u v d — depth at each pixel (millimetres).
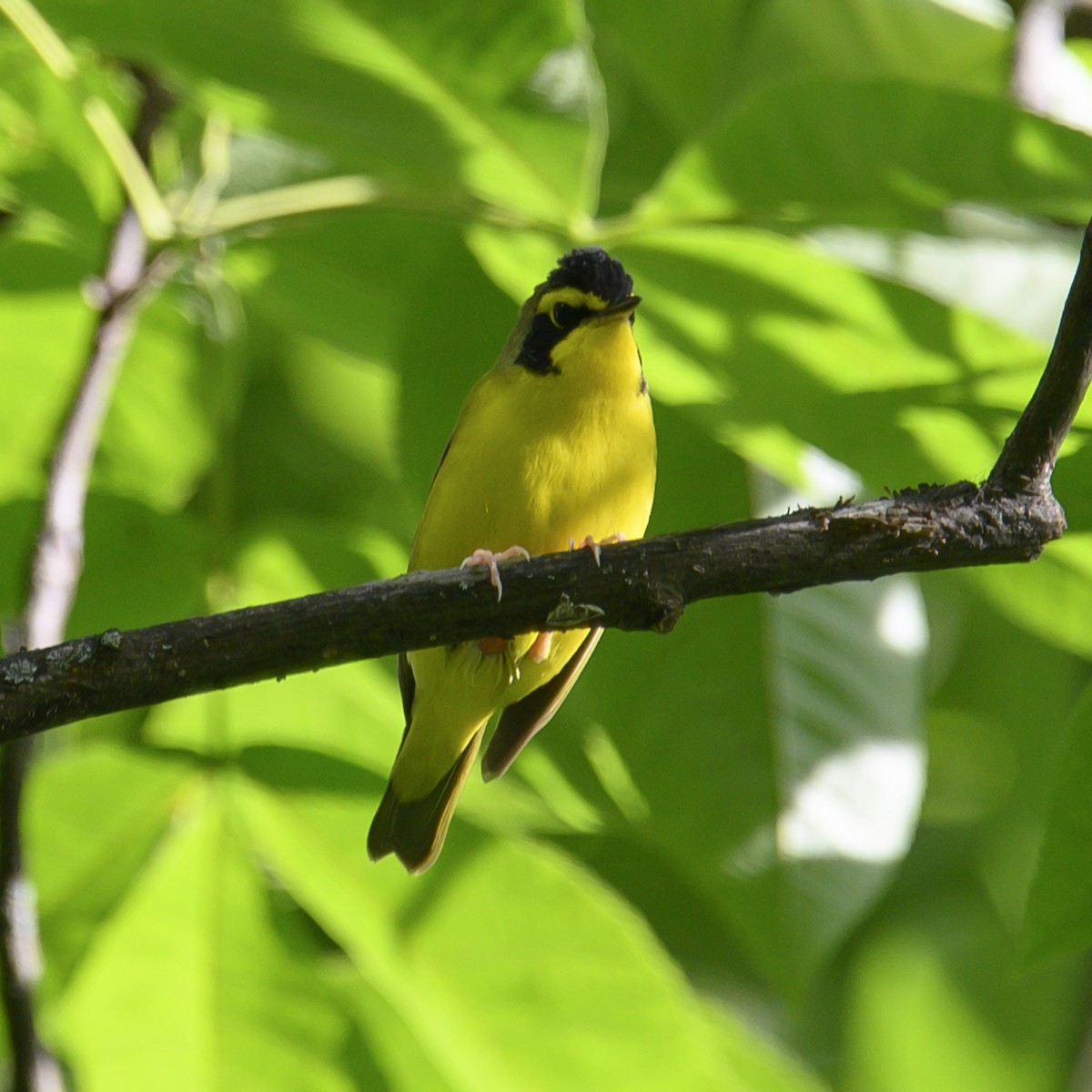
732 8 11594
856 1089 15656
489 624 7164
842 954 16203
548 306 9320
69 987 8578
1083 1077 15344
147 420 11562
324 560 9984
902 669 10070
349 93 7977
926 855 16219
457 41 7719
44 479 10648
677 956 15039
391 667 10406
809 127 7562
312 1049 8508
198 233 9391
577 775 10594
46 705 6758
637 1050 8312
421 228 11188
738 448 9125
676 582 7145
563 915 8250
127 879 8602
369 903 8359
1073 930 6715
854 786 9742
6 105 9531
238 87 8039
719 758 9781
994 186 7691
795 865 9570
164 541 9844
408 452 10047
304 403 15281
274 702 10258
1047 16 11930
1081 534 7883
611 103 12500
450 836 8312
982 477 8188
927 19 12211
